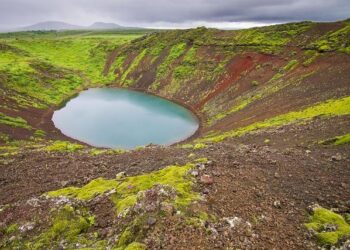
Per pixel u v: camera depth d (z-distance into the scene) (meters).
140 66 178.62
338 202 16.78
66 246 14.70
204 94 121.50
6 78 130.38
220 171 19.55
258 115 70.88
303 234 13.59
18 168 34.34
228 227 13.23
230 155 26.05
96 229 15.59
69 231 15.60
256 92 95.81
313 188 18.53
